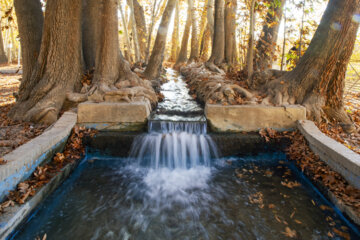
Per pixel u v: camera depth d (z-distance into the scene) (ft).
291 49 30.04
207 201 14.35
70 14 23.00
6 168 11.47
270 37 31.58
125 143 19.16
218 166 18.92
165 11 36.73
